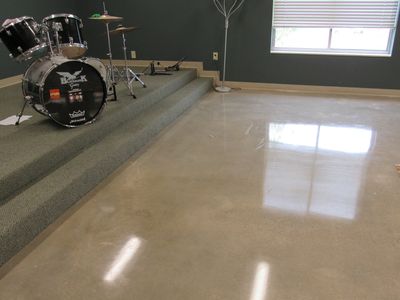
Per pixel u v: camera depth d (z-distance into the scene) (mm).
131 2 5250
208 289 1730
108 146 2887
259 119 4008
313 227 2170
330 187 2602
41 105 2717
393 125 3760
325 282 1761
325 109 4305
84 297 1698
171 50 5398
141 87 4172
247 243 2041
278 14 4871
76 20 3170
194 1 5031
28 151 2443
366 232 2117
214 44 5211
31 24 2775
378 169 2850
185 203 2436
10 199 2139
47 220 2164
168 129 3760
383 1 4461
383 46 4727
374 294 1686
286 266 1867
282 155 3119
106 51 5617
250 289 1729
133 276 1818
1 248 1839
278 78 5188
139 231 2158
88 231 2158
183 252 1980
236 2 4891
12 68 4316
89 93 2910
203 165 2965
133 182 2709
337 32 4793
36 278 1811
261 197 2490
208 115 4180
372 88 4887
